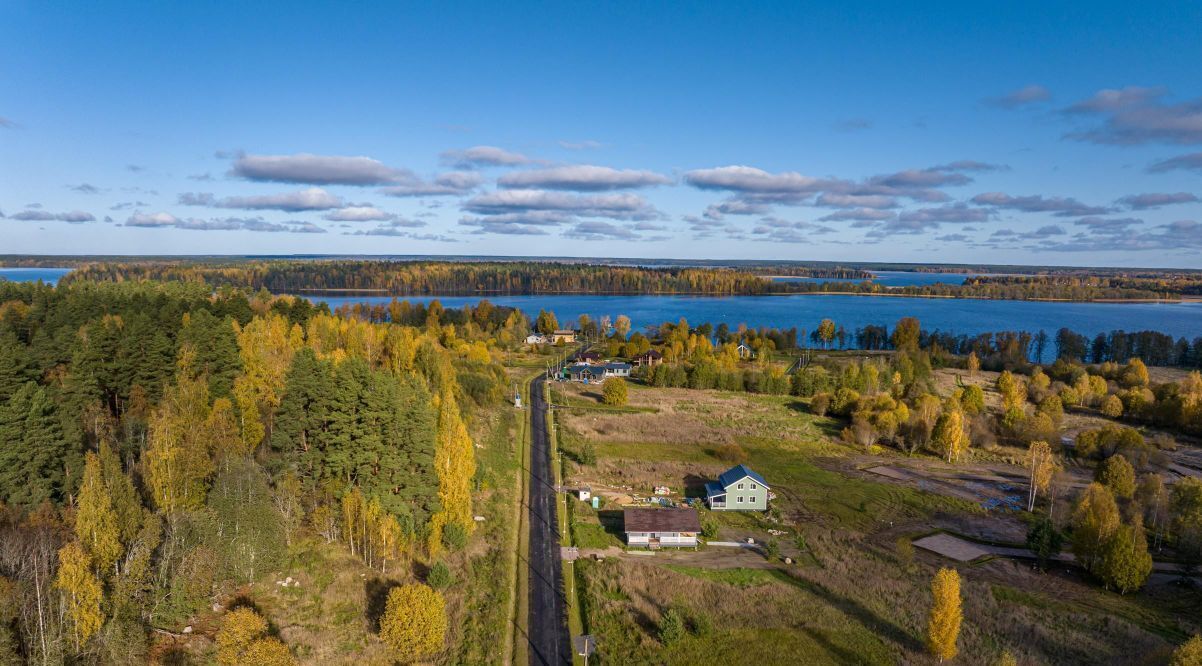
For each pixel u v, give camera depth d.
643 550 59.41
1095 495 59.69
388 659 38.59
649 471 81.31
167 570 38.47
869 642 45.16
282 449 53.25
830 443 97.38
